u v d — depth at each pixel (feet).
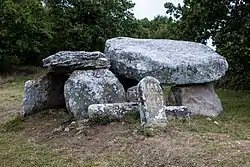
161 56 34.01
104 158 23.58
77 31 87.30
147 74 32.89
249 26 39.68
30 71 83.76
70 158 24.22
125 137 26.25
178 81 33.45
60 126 30.68
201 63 34.04
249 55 40.27
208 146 23.71
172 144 24.09
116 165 22.43
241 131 28.35
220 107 35.29
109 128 28.17
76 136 27.86
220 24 48.37
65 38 89.76
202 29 49.34
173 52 35.81
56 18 90.27
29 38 83.61
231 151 22.84
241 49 40.40
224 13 47.32
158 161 22.12
